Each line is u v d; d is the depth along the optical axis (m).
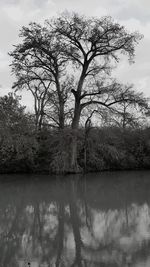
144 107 40.66
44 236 14.83
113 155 44.19
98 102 41.12
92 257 11.98
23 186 32.03
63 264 11.50
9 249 13.12
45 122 44.00
